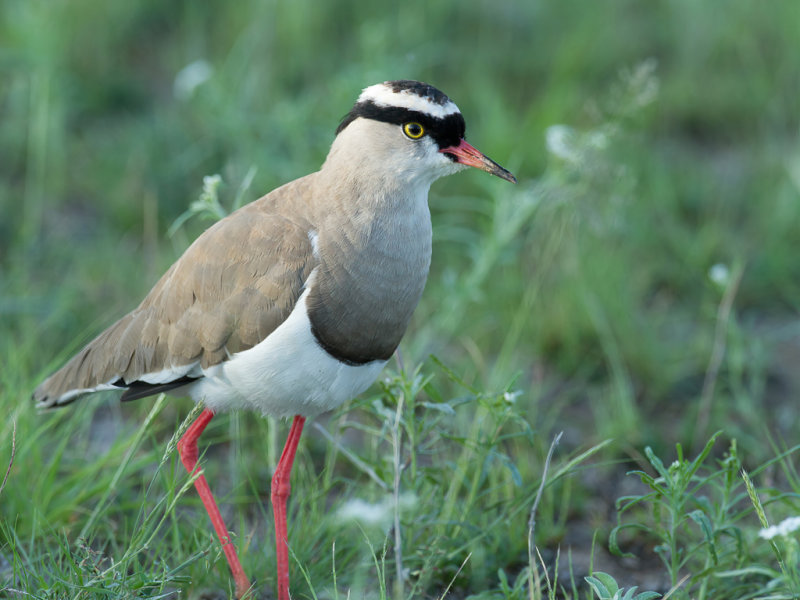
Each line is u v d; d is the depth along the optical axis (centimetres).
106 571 778
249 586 848
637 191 1516
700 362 1279
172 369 853
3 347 1168
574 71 1847
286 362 813
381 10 1911
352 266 812
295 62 1753
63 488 959
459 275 1377
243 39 1789
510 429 1106
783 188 1575
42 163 1419
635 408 1195
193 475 821
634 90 1302
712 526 912
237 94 1555
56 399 917
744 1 2041
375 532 891
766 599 780
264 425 1059
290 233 816
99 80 1711
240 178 1322
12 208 1462
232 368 830
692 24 1994
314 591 840
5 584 822
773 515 951
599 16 2023
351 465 1075
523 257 1384
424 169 834
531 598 772
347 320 813
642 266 1430
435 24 1928
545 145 1596
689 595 902
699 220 1545
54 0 1758
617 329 1288
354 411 1140
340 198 823
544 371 1272
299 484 983
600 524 1014
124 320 894
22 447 948
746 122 1811
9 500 923
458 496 992
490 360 1259
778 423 1173
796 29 1964
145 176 1513
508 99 1784
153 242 1374
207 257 838
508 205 1241
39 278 1327
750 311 1405
